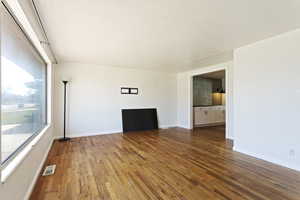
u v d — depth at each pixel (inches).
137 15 81.9
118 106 214.1
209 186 82.4
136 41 118.8
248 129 127.3
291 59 101.3
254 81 122.1
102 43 122.4
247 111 127.6
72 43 121.5
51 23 89.2
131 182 86.6
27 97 94.3
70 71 185.5
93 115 198.1
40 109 130.3
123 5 72.9
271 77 111.5
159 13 80.1
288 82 102.9
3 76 63.7
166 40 116.8
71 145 155.1
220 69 192.7
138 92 228.8
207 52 146.4
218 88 318.7
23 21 76.7
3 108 63.1
